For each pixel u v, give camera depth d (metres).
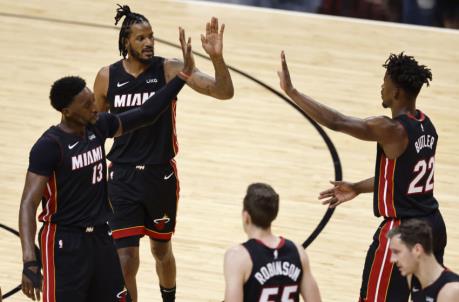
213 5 38.31
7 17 35.66
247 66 31.77
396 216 14.98
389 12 38.31
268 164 24.84
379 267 15.01
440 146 26.12
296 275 11.93
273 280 11.77
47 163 13.84
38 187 13.77
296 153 25.59
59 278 14.30
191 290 18.59
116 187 16.83
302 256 12.04
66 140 14.01
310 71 31.52
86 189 14.29
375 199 15.23
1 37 33.53
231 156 25.23
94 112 14.05
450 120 28.00
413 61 14.76
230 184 23.62
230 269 11.68
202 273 19.30
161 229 17.19
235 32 35.00
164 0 38.75
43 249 14.35
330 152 25.73
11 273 18.91
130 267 16.70
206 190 23.23
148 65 16.72
